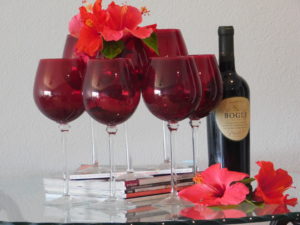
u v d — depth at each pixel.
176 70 1.19
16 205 1.25
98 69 1.18
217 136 1.38
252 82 2.03
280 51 2.03
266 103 2.04
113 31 1.24
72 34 1.33
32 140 1.99
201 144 2.03
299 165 2.04
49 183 1.35
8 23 1.96
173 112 1.20
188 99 1.20
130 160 1.36
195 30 2.00
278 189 1.21
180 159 2.03
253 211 1.14
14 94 1.98
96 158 1.49
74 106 1.28
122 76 1.18
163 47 1.36
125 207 1.21
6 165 1.99
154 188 1.29
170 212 1.16
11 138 1.98
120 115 1.19
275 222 1.35
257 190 1.18
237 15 2.01
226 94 1.36
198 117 1.35
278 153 2.04
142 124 2.00
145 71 1.29
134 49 1.31
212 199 1.20
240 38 2.02
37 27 1.97
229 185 1.21
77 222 1.09
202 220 1.09
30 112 1.98
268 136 2.04
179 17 1.99
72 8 1.97
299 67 2.02
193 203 1.21
